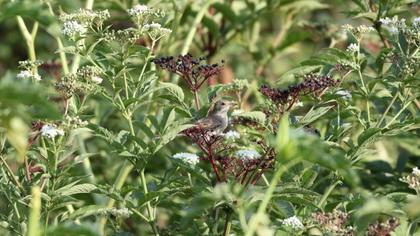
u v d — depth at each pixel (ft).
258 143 33.55
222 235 34.19
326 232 30.35
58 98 36.24
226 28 55.31
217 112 35.78
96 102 46.60
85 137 45.80
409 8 44.04
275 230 32.27
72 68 42.52
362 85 37.06
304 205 34.86
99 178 46.93
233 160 32.65
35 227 23.17
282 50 55.42
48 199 32.50
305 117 34.12
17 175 36.63
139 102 36.63
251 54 55.88
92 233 22.59
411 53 39.68
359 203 32.40
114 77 34.81
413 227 34.04
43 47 68.95
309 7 55.83
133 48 35.09
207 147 34.01
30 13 21.90
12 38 71.31
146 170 45.03
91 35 35.99
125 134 34.63
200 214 33.91
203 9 47.96
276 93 33.86
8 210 38.40
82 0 49.62
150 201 34.45
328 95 34.63
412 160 45.34
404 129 35.81
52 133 32.40
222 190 28.45
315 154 22.70
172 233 36.58
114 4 50.14
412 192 42.16
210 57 55.21
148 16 35.47
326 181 41.37
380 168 43.55
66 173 34.35
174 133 33.24
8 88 20.27
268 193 24.38
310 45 61.11
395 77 36.86
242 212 28.71
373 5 45.62
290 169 36.17
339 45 56.44
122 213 33.71
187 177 35.81
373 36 47.57
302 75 41.27
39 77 34.68
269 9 54.08
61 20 35.55
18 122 21.93
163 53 47.11
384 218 38.09
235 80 39.68
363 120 37.47
